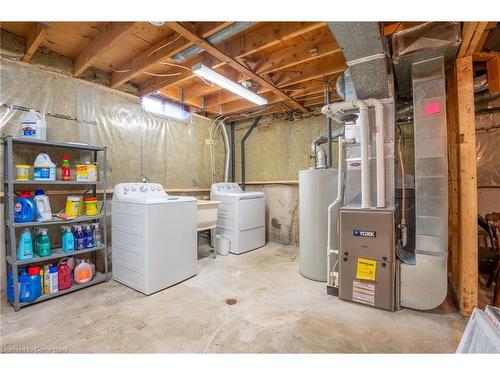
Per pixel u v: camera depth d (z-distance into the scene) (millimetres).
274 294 2443
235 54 2396
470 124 1992
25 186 2434
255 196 4137
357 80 2061
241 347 1638
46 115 2600
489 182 2930
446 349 1609
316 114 4188
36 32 2189
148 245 2420
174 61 2799
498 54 2195
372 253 2164
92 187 2930
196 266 2959
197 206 3203
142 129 3516
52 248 2596
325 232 2764
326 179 2807
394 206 2266
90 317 1999
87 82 2926
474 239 1984
